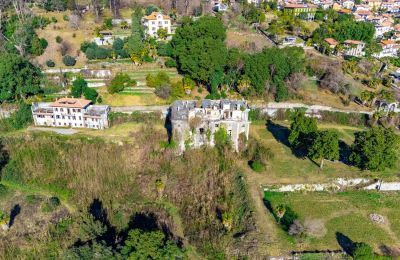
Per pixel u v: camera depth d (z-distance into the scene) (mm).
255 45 138875
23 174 88750
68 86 116625
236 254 64938
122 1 170625
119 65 124562
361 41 157750
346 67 134875
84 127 104375
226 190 80812
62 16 150750
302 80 122562
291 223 71312
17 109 107562
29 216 77688
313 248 65812
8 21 140625
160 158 91500
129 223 74688
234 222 72062
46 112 103750
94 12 157750
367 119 113000
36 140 96875
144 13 162750
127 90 114938
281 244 66438
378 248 66562
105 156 91812
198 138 92625
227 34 148250
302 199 79500
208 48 113500
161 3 174750
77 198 82125
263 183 82750
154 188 83812
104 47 132625
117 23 151500
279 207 70375
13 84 106688
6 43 126875
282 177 85188
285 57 121250
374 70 138125
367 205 78500
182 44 120625
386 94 115688
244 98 117062
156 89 113250
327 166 89875
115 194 82812
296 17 177875
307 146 91062
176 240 69562
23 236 72500
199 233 70812
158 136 99188
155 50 130750
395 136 83688
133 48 125062
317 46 148625
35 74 115250
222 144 93625
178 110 95500
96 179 86312
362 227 71750
